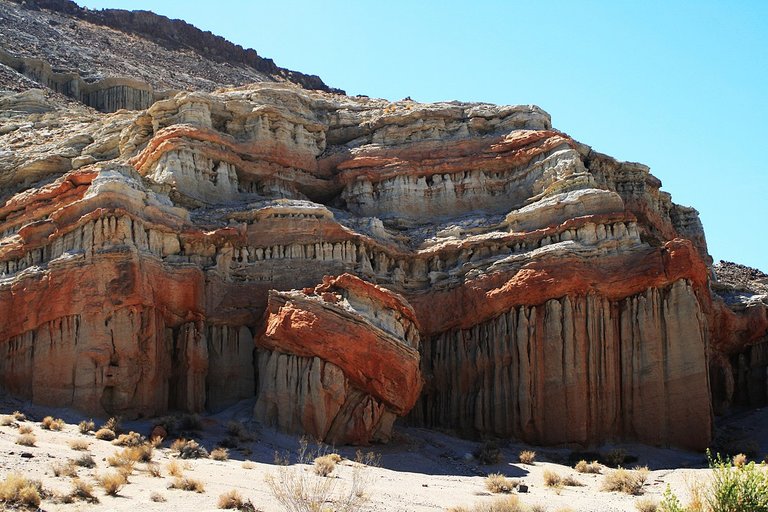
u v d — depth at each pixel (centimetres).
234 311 4103
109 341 3703
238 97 5175
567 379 4100
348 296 3888
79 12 12700
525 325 4209
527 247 4478
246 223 4341
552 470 3575
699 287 4297
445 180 5069
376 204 5041
